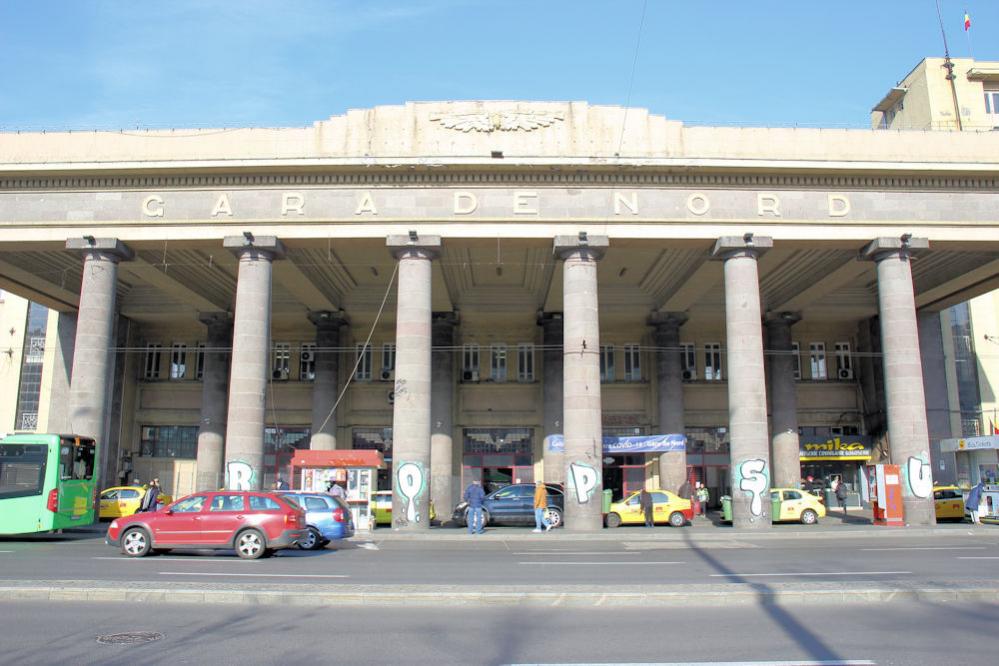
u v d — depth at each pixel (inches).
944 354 1596.9
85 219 1066.7
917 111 1764.3
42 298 1416.1
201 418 1448.1
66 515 877.8
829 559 659.4
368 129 1074.7
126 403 1539.1
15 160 1086.4
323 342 1472.7
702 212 1062.4
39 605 411.8
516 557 691.4
